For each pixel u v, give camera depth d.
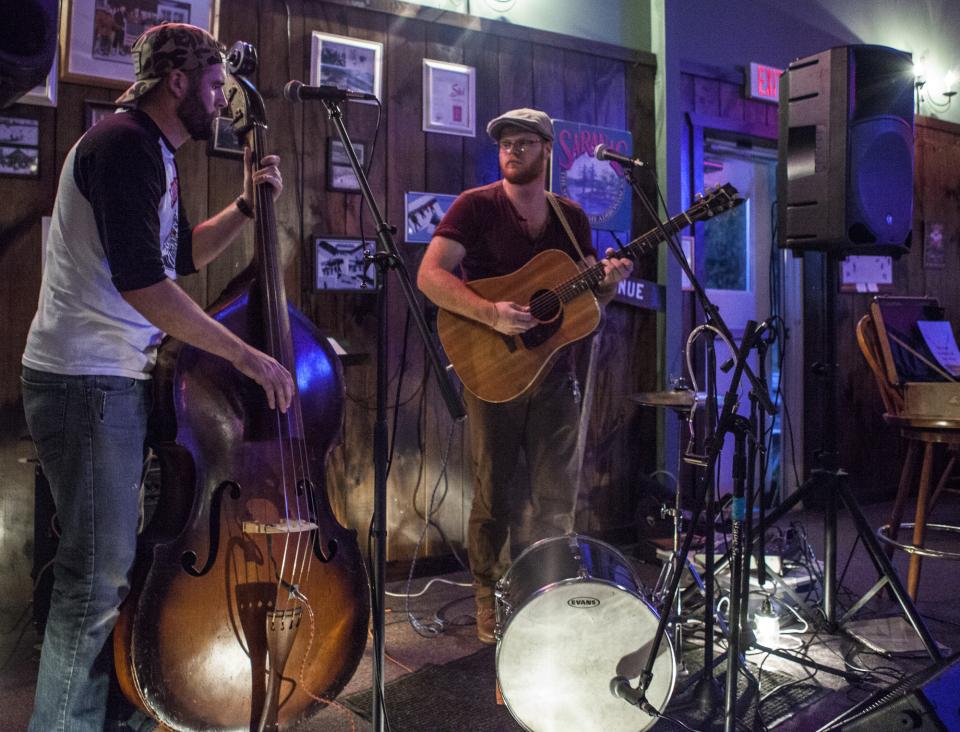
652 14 4.16
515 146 2.65
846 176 2.86
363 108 3.38
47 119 2.84
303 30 3.26
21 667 2.46
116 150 1.68
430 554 3.52
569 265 2.68
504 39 3.73
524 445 2.76
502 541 2.73
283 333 1.86
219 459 1.71
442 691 2.37
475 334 2.67
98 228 1.69
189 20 3.01
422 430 3.50
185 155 3.03
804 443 4.94
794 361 4.96
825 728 1.95
